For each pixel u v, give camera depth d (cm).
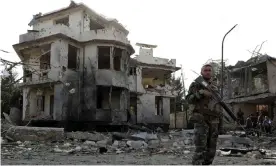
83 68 2605
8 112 2855
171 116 4094
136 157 957
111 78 2562
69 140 1566
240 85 2853
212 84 421
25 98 2586
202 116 402
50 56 2448
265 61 2527
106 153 1107
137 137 1598
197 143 401
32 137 1448
